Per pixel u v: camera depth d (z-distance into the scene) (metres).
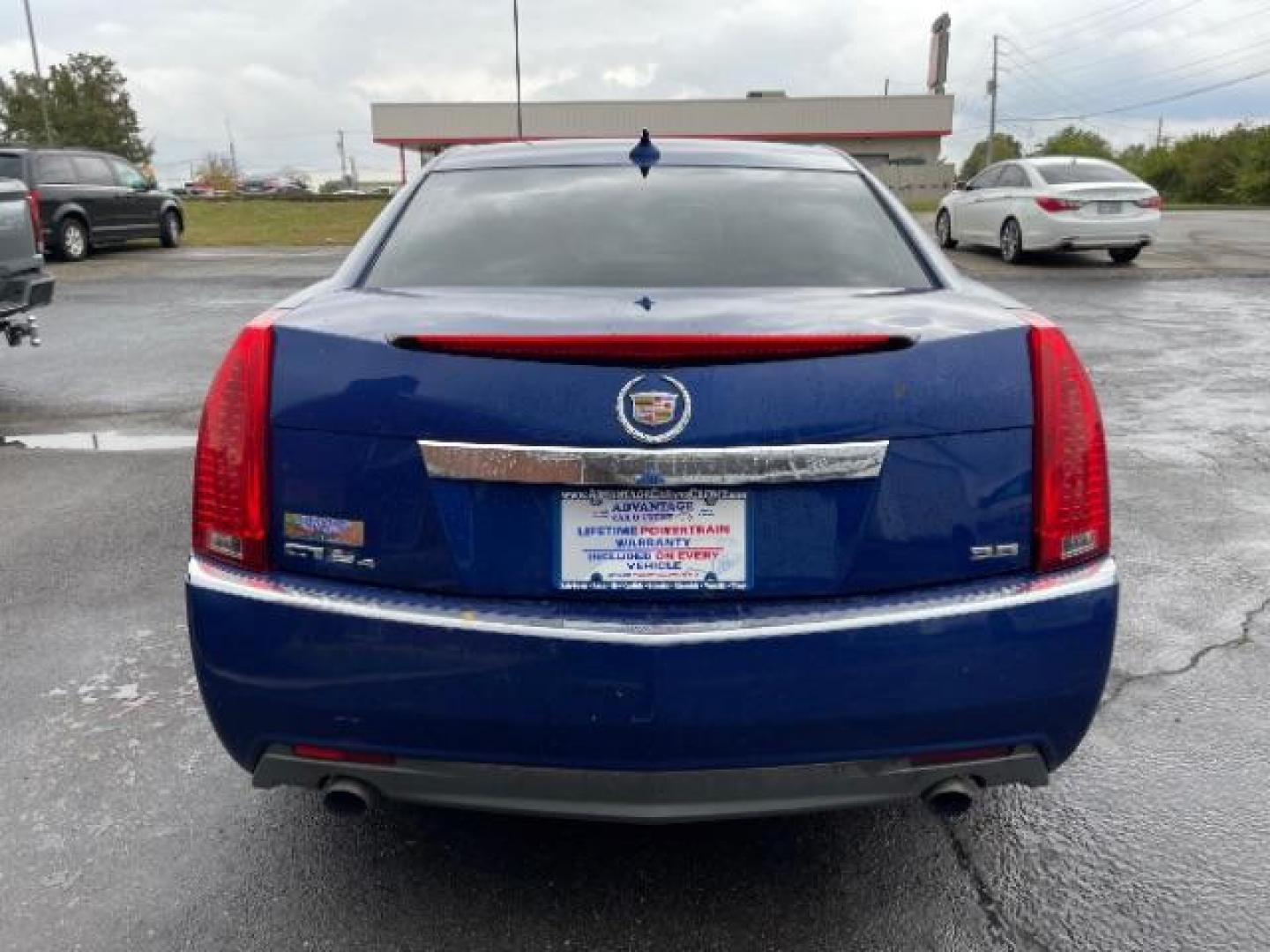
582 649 2.07
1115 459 6.32
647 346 2.06
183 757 3.15
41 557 4.73
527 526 2.13
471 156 3.36
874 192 3.15
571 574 2.13
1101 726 3.33
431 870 2.63
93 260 18.89
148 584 4.45
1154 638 3.95
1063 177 16.42
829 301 2.41
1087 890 2.57
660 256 2.77
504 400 2.09
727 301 2.39
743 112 62.03
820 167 3.28
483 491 2.12
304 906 2.51
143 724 3.34
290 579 2.20
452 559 2.14
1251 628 4.04
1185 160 72.25
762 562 2.13
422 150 62.97
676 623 2.09
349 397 2.15
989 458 2.17
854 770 2.17
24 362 9.41
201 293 14.30
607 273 2.70
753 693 2.09
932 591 2.17
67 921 2.46
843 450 2.10
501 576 2.14
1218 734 3.28
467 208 3.01
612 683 2.08
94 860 2.68
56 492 5.67
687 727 2.09
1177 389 8.20
